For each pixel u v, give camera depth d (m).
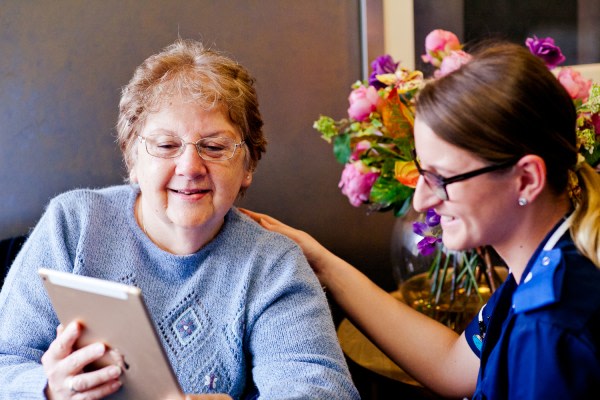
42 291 1.26
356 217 2.01
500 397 0.97
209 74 1.22
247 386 1.33
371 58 1.89
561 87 0.98
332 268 1.52
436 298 1.60
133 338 0.97
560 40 1.96
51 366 1.05
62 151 1.77
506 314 1.10
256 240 1.34
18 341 1.24
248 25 1.82
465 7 1.90
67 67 1.73
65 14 1.71
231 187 1.25
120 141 1.30
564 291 0.92
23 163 1.76
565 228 1.00
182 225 1.22
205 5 1.78
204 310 1.28
